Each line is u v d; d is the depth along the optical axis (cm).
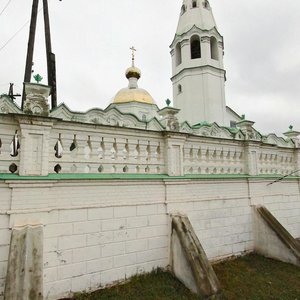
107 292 674
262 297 720
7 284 506
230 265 904
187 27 2252
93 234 688
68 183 665
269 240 987
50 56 1152
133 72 3112
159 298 664
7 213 584
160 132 833
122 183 746
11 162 618
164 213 815
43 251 605
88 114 718
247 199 1042
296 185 1253
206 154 956
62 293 631
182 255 739
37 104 638
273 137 1197
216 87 2192
